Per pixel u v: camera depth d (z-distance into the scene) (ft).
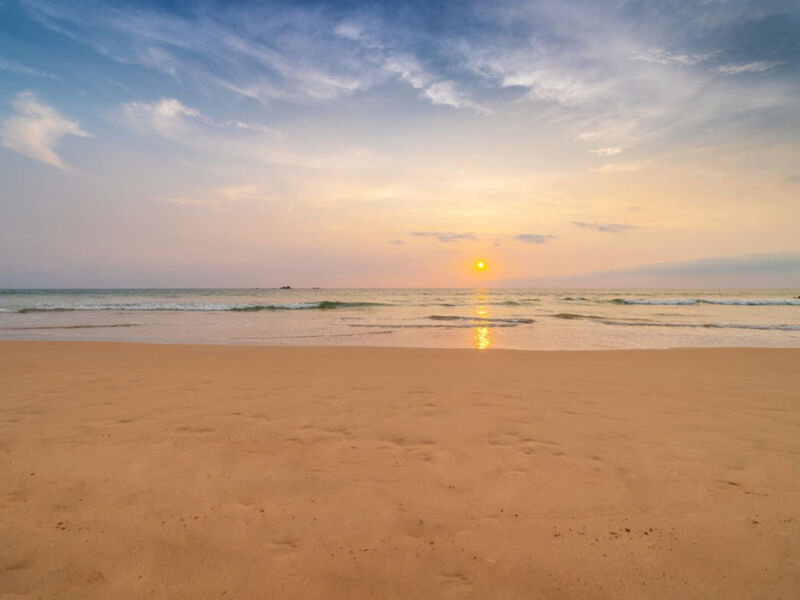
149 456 12.40
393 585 7.23
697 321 71.97
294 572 7.53
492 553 8.10
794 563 7.80
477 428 15.01
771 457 12.50
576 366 27.78
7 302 131.13
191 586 7.16
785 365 28.55
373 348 36.19
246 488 10.53
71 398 18.83
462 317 79.92
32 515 9.21
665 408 17.57
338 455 12.59
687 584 7.29
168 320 70.74
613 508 9.71
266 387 21.12
